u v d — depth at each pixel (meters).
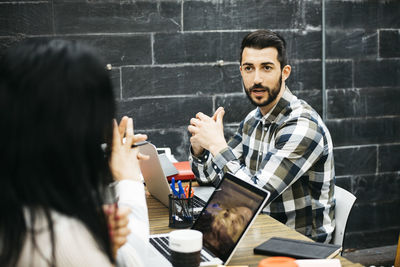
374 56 3.34
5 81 0.72
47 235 0.71
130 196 1.01
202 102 3.24
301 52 3.33
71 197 0.74
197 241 1.17
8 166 0.72
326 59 3.33
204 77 3.22
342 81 3.34
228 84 3.26
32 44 0.75
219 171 1.75
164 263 1.21
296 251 1.27
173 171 2.13
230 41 3.23
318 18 3.34
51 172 0.73
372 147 3.37
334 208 1.89
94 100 0.74
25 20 2.95
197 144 1.93
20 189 0.72
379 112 3.37
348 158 3.34
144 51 3.12
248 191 1.29
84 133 0.73
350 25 3.31
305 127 1.76
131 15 3.07
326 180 1.84
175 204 1.56
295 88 3.34
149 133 3.18
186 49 3.18
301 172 1.74
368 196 3.38
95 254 0.74
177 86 3.19
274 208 1.83
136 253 0.93
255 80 1.83
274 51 1.82
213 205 1.38
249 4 3.22
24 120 0.71
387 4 3.31
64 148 0.72
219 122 1.77
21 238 0.71
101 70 0.76
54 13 2.98
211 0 3.17
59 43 0.76
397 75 3.35
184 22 3.15
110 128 0.80
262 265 1.00
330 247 1.29
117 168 1.05
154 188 1.85
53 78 0.71
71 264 0.71
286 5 3.28
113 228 0.85
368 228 3.37
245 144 2.10
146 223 1.00
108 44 3.06
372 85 3.35
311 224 1.83
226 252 1.24
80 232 0.73
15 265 0.72
